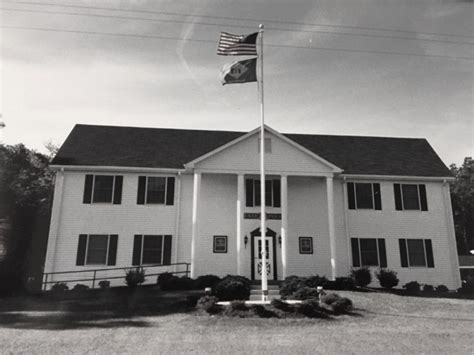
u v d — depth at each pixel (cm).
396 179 2277
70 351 891
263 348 936
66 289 1831
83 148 2223
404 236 2198
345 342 995
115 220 2052
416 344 980
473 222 4653
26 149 3219
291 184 2205
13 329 1100
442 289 2052
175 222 2086
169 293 1678
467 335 1078
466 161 4869
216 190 2134
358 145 2573
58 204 2031
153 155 2231
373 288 1994
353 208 2211
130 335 1045
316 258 2103
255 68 1606
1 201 2089
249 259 2058
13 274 1842
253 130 2056
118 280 1966
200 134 2539
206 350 913
